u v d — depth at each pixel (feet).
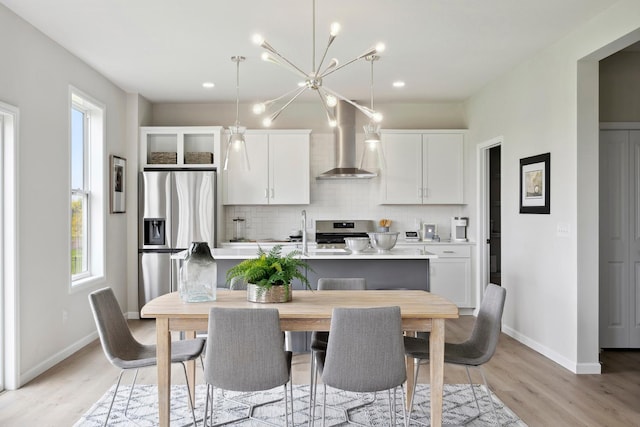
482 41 13.99
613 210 15.35
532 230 15.49
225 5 11.46
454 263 20.71
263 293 9.56
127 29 12.97
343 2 11.33
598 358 13.25
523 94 16.05
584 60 12.98
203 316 8.61
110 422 10.02
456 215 22.54
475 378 12.77
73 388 11.91
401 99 21.50
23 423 9.93
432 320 8.77
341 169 21.06
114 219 18.34
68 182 14.62
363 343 7.99
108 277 17.72
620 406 10.94
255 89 19.45
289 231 22.35
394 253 15.33
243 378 8.08
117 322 10.04
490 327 9.87
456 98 21.36
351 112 21.31
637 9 10.73
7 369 11.77
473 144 20.84
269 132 21.38
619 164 15.31
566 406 10.94
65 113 14.48
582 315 13.06
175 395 11.55
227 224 22.22
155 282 19.70
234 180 21.27
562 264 13.78
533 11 11.87
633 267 15.40
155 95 20.38
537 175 15.06
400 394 11.69
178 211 19.77
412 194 21.54
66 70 14.60
